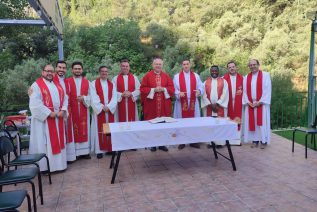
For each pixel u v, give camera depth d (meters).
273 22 17.20
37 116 4.67
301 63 15.17
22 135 6.18
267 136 6.08
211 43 16.22
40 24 5.85
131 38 16.05
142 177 4.60
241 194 3.85
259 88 6.05
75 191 4.15
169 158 5.53
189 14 18.62
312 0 16.70
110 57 15.30
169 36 16.80
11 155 5.73
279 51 15.59
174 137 4.45
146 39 16.91
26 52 15.05
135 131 4.29
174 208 3.53
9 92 10.60
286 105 8.67
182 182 4.33
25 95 10.97
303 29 16.25
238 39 16.67
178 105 6.23
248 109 6.22
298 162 5.08
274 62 15.59
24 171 3.49
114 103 5.76
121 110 5.96
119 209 3.56
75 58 14.15
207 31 17.73
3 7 11.02
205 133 4.56
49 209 3.63
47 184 4.45
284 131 7.67
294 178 4.36
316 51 14.84
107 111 5.77
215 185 4.18
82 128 5.62
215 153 5.40
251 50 16.69
